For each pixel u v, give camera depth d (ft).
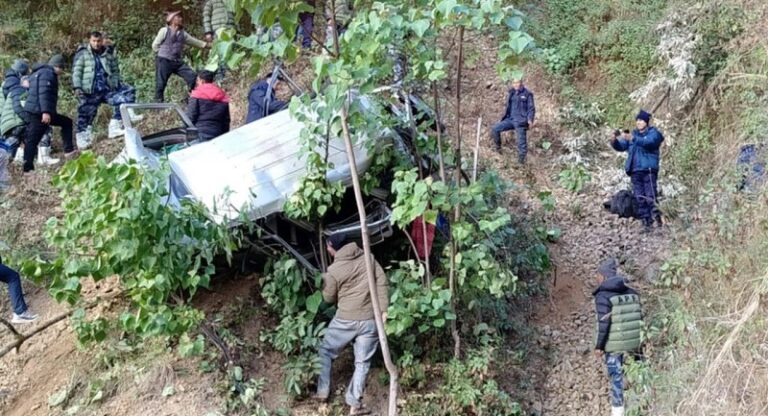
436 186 21.07
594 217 33.12
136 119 36.60
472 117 38.93
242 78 39.68
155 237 20.54
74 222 20.47
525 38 18.74
